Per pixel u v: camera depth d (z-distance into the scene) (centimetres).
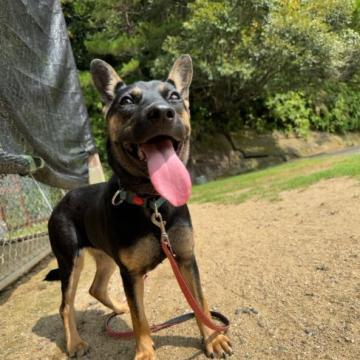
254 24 274
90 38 321
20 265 99
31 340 66
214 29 267
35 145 104
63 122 131
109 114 59
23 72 106
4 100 91
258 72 296
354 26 339
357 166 161
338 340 51
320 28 269
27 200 108
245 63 275
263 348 53
